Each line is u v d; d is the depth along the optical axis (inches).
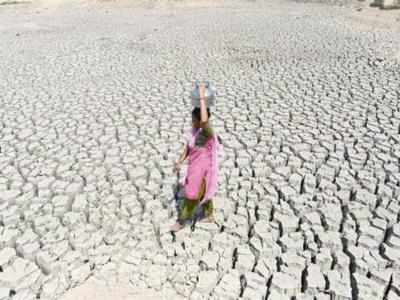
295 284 134.9
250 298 131.3
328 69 352.8
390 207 170.6
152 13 714.2
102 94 313.7
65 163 213.6
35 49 465.1
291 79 332.8
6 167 211.5
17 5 831.7
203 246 154.3
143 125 255.6
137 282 140.3
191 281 140.0
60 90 326.6
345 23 556.4
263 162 208.4
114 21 644.7
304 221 166.1
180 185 190.2
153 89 321.4
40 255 148.9
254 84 325.4
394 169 199.2
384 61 367.2
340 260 143.9
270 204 176.6
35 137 243.9
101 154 220.8
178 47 454.0
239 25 560.1
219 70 366.9
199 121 144.9
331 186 187.2
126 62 403.2
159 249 155.1
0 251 154.2
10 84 344.2
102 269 145.4
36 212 174.4
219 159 211.6
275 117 261.3
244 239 157.6
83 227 166.1
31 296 134.4
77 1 852.0
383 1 652.1
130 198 183.0
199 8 743.1
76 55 433.1
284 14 645.3
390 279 136.5
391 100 282.2
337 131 240.1
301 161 209.8
